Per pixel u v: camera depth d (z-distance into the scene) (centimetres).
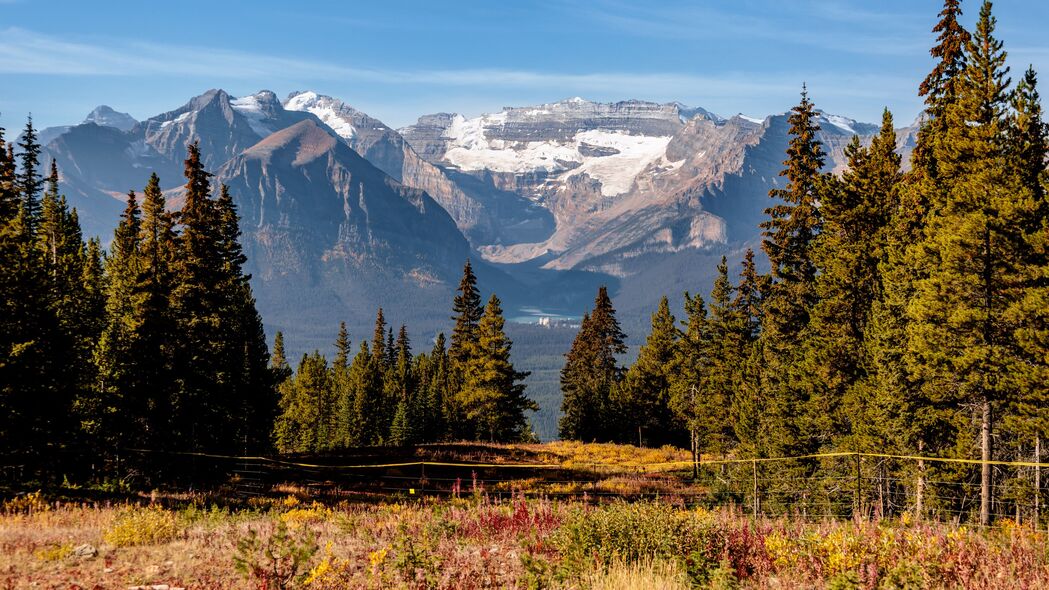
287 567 877
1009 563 963
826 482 2842
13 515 1513
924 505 2617
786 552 1036
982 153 2523
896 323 2812
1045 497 2350
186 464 3650
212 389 3925
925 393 2656
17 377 2766
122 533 1174
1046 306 2292
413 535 1234
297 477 4000
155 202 4134
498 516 1373
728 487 3309
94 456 3347
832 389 3228
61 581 915
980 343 2475
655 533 1058
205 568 994
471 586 905
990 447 2495
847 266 3228
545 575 938
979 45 2625
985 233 2403
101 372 3481
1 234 3042
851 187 3391
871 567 914
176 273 4000
